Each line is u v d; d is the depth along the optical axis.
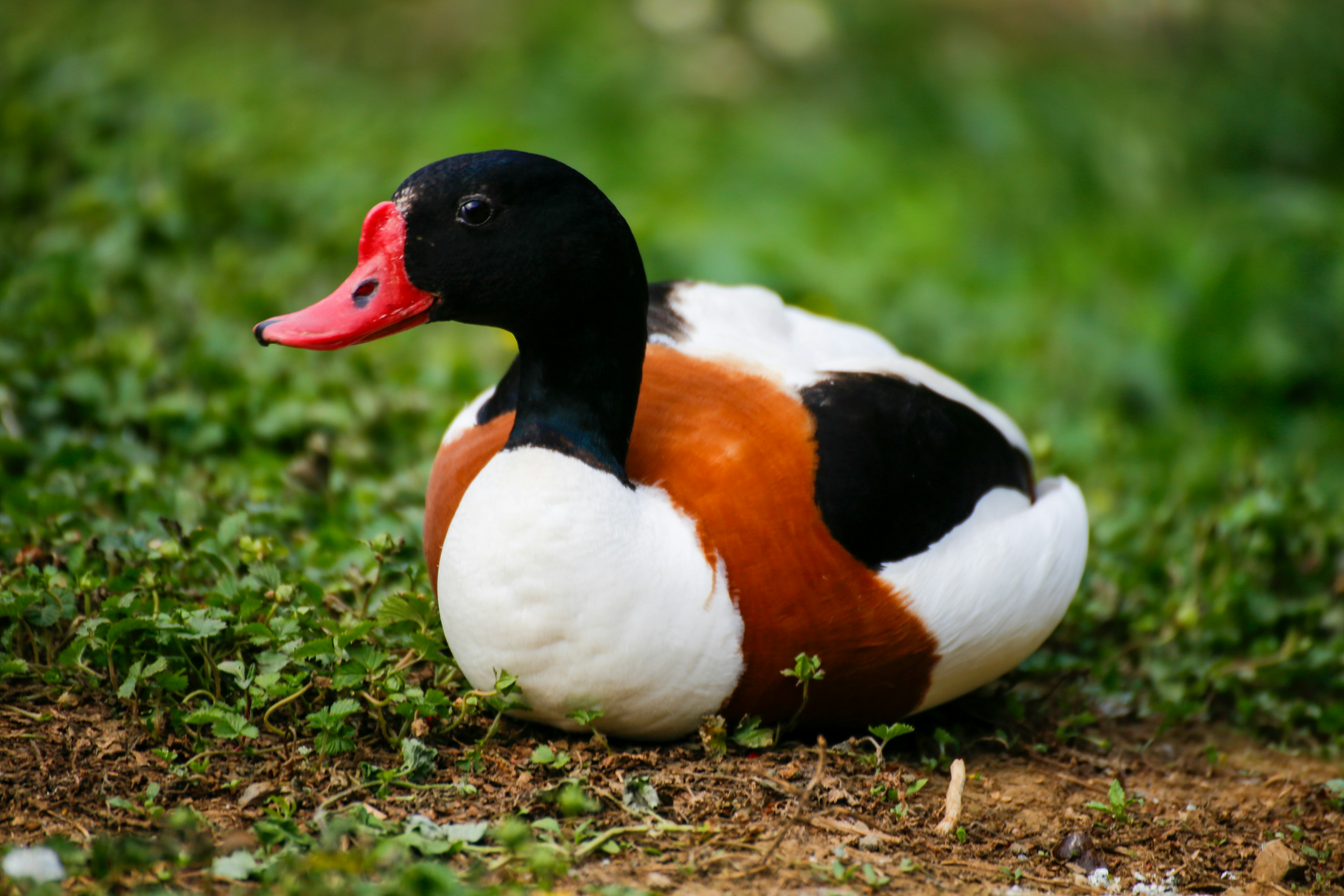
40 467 6.91
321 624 5.47
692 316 5.89
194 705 5.17
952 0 19.69
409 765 4.89
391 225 4.85
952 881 4.73
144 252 9.69
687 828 4.76
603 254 4.87
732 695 5.05
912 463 5.28
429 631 5.52
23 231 9.82
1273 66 17.28
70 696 5.14
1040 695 6.49
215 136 11.80
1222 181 15.86
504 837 4.24
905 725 5.26
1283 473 9.77
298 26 17.81
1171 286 12.64
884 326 11.16
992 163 15.55
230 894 4.15
